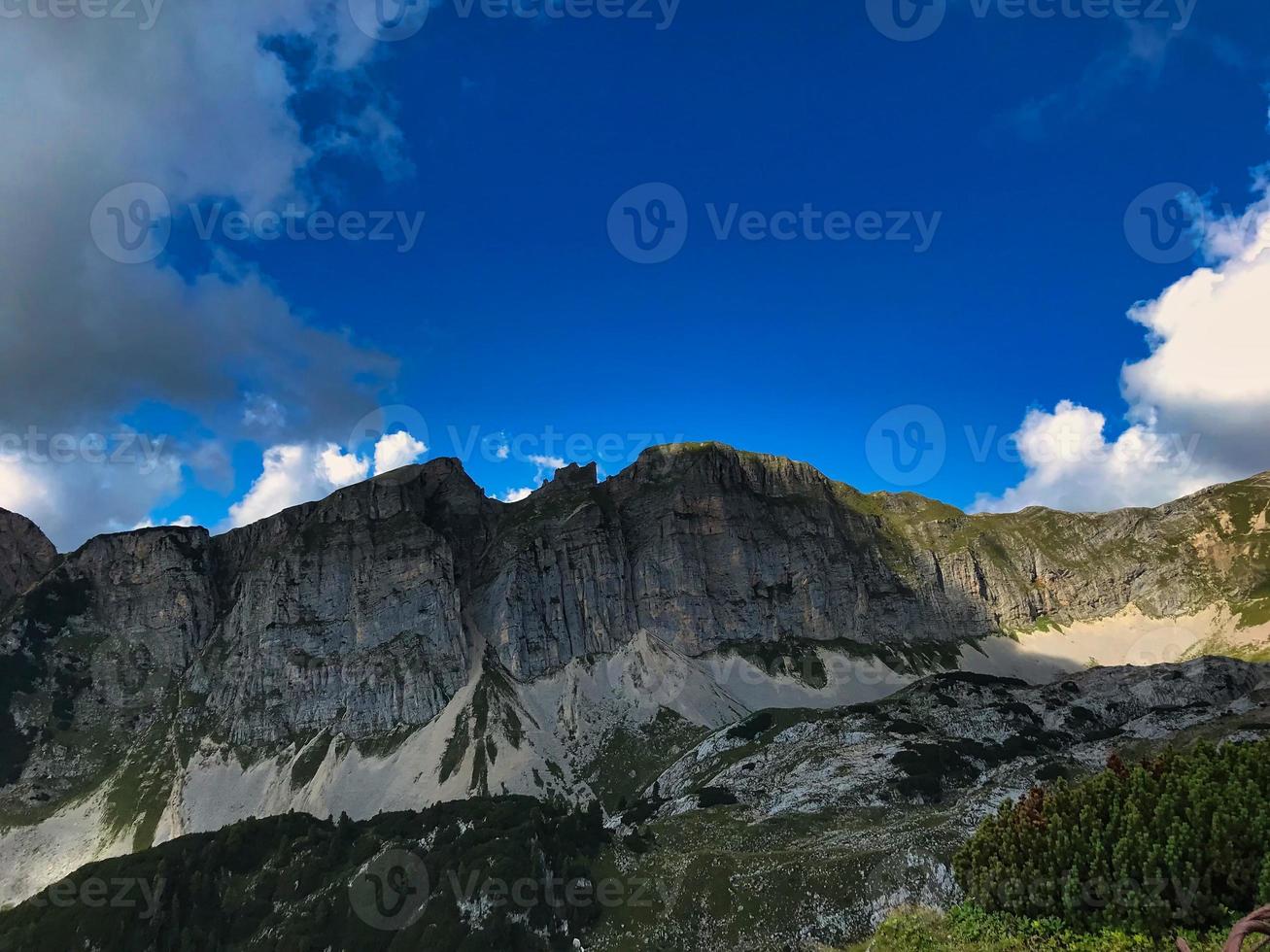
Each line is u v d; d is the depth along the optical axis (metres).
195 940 132.12
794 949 99.94
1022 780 147.00
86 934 134.50
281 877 145.88
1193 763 28.59
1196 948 22.59
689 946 108.81
